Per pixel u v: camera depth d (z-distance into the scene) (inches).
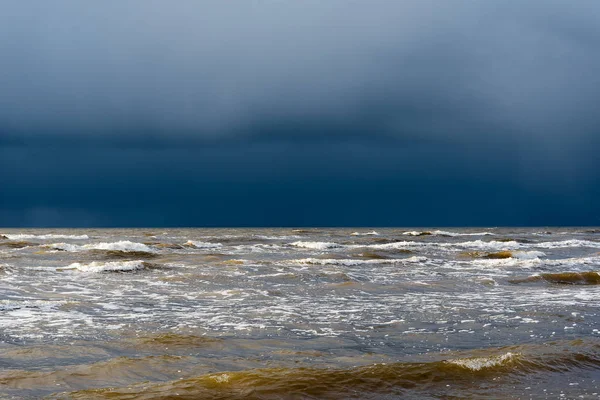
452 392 333.4
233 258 1350.9
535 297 764.0
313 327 546.0
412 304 695.1
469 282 911.0
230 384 334.0
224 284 873.5
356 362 403.9
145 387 328.2
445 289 842.2
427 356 421.4
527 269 1136.2
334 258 1341.0
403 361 404.2
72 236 2413.9
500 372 369.4
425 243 2032.5
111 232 3294.8
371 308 663.1
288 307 669.3
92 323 557.6
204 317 597.6
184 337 481.7
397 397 324.8
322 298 745.6
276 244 1927.9
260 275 972.6
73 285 852.0
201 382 335.9
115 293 778.8
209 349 447.8
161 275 981.8
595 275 976.9
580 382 356.5
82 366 379.6
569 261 1259.2
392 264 1222.3
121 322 565.3
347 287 844.6
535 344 449.4
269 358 417.7
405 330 533.6
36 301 695.7
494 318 596.1
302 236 2600.9
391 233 3014.3
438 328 543.8
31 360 409.1
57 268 1045.2
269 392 324.8
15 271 995.9
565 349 429.4
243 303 700.7
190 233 3041.3
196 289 820.6
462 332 524.7
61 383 347.9
